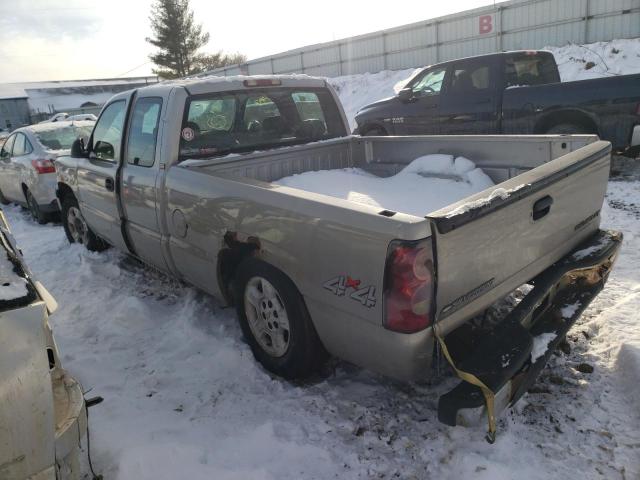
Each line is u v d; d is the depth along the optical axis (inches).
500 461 98.9
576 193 121.6
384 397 121.9
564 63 711.7
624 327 136.7
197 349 149.6
